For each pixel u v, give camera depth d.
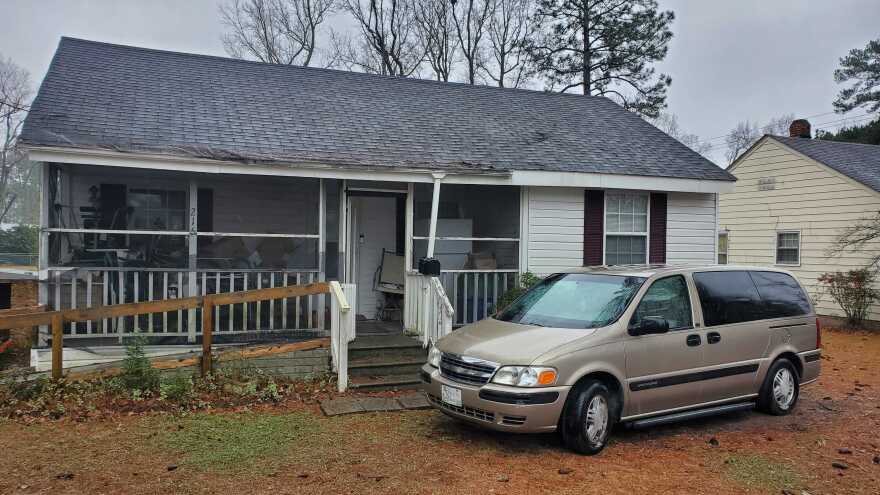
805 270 17.30
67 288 8.36
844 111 34.12
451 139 10.73
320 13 29.55
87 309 6.96
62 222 9.05
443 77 29.84
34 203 39.47
